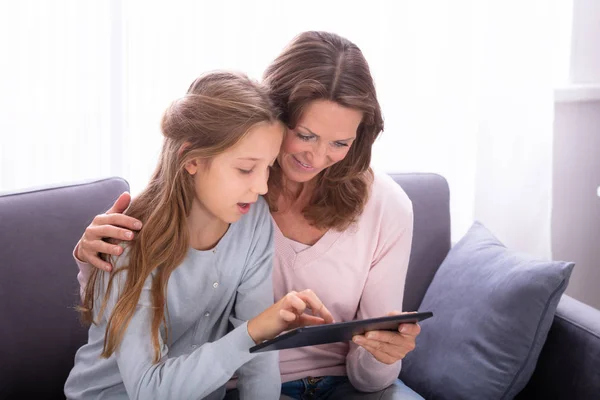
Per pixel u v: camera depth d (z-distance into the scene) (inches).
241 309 52.5
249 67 79.0
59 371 58.4
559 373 58.8
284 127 48.1
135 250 46.9
